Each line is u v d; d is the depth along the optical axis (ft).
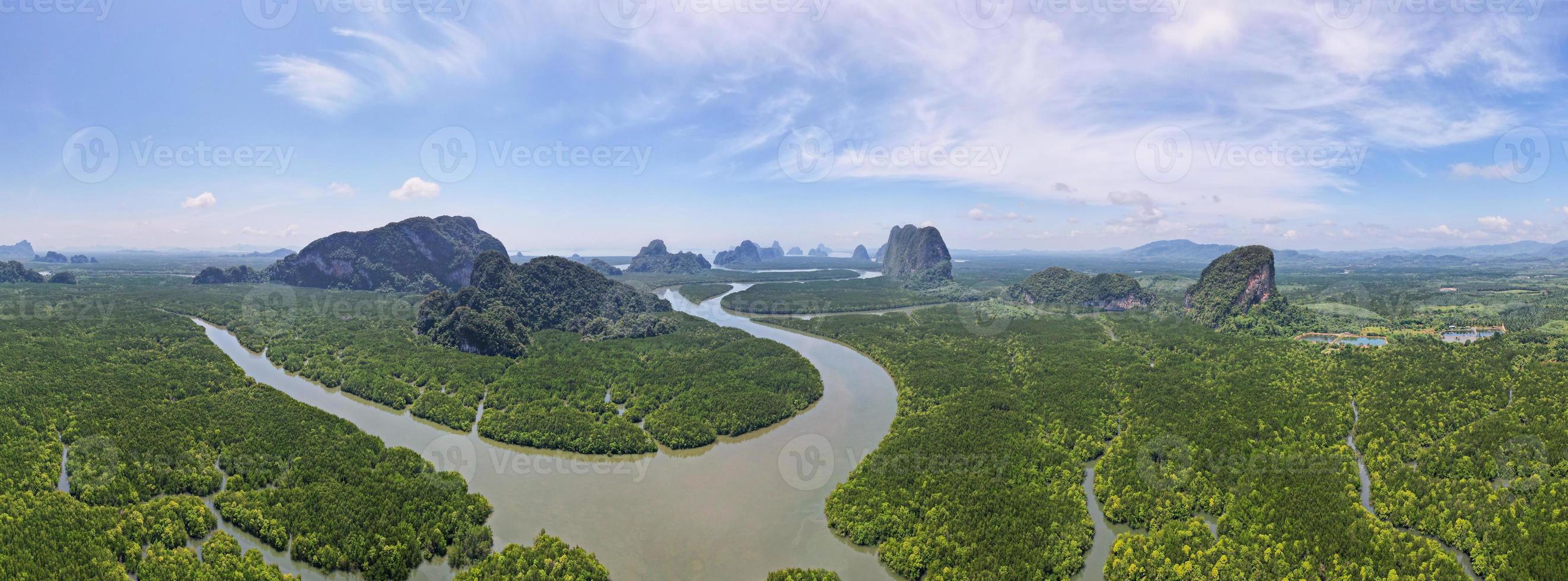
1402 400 349.61
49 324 539.70
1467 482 246.88
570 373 415.64
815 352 545.03
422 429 331.36
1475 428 298.35
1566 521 215.31
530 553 207.10
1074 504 239.71
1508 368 414.00
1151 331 595.06
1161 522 230.27
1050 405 351.67
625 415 344.69
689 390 384.88
